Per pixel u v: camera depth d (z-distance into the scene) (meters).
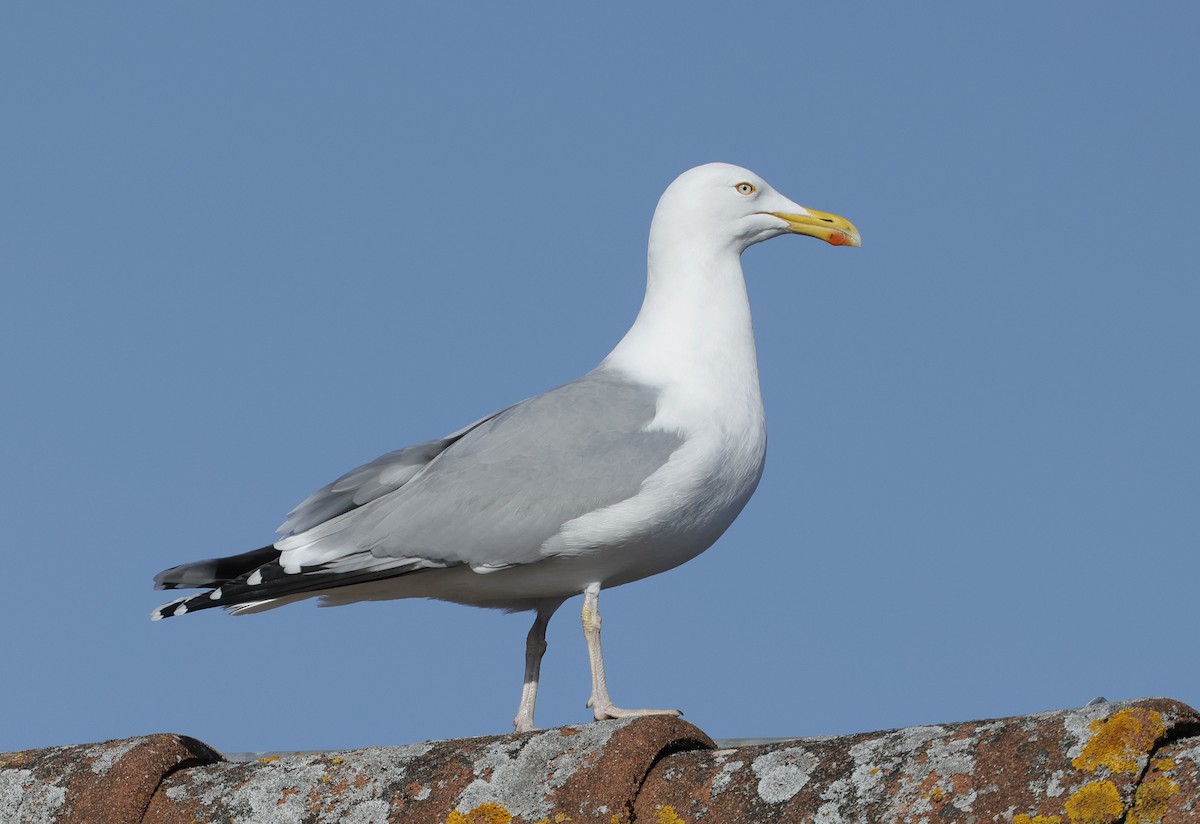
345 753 8.41
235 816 8.11
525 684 11.81
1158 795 6.27
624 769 7.59
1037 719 6.79
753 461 11.54
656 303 12.30
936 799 6.68
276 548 11.60
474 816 7.70
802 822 6.95
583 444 11.24
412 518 11.30
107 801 8.33
